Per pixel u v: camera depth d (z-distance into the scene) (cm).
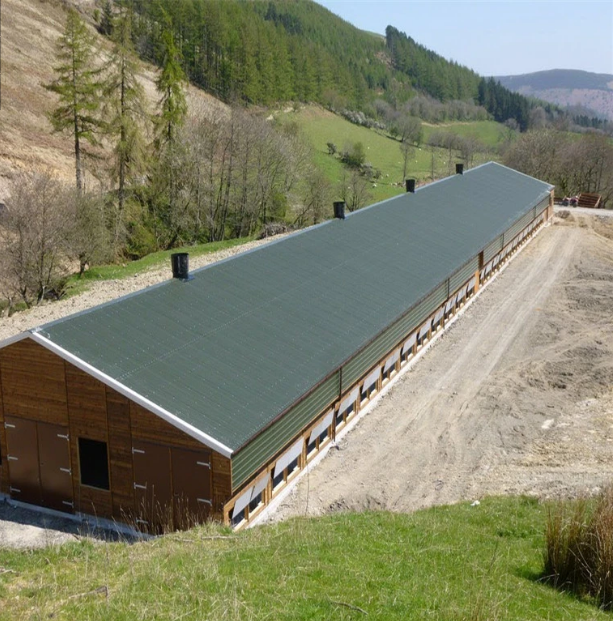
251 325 2181
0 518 1789
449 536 1421
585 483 1780
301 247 3009
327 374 2067
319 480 2042
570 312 3662
